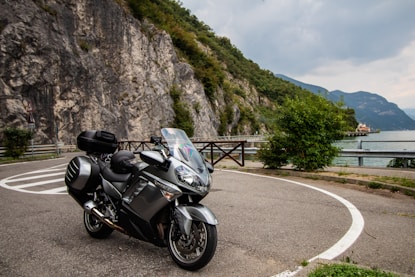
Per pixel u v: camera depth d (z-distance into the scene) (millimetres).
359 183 8797
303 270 3355
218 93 78312
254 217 5727
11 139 20938
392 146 26297
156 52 54938
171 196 3611
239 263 3789
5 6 29359
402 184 7977
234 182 9555
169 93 54188
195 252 3717
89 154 5004
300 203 6777
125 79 44781
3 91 27016
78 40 38719
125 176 4297
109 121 39500
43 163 16875
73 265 3801
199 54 76125
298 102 11094
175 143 4020
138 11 53312
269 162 11609
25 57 29406
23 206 6844
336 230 4953
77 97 35031
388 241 4441
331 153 10797
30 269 3701
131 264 3816
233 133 83125
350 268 3193
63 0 37750
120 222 4094
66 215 6070
